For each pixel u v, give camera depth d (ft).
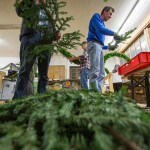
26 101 1.47
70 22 13.56
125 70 6.18
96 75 4.57
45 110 0.96
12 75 8.25
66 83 8.03
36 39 3.30
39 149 0.67
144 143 0.67
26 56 2.90
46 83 3.78
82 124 0.91
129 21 14.46
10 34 17.31
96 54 4.75
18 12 2.83
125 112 0.91
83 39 17.65
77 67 25.11
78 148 0.65
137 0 11.41
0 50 22.48
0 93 8.24
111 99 1.32
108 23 14.74
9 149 0.62
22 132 0.78
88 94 1.49
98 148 0.62
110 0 11.23
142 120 0.80
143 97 7.08
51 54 2.91
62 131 0.86
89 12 12.31
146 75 5.06
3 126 0.97
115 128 0.74
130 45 19.26
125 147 0.63
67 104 1.03
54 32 2.54
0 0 10.27
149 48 14.15
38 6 2.09
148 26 14.34
